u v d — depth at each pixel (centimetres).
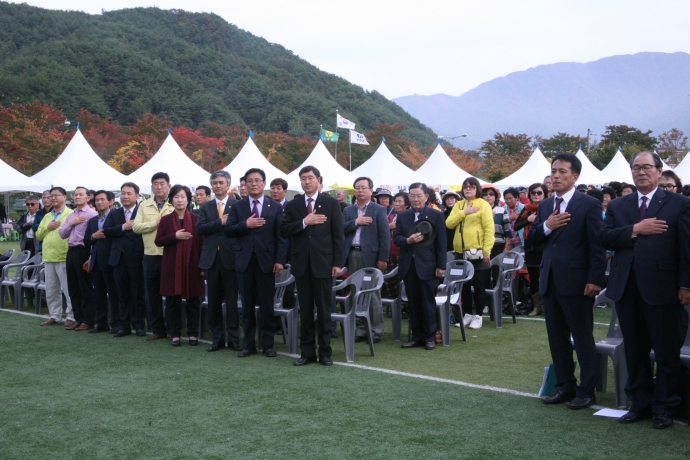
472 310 827
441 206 1062
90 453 367
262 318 632
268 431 399
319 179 606
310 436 389
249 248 621
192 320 693
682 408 409
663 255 391
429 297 658
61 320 830
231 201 676
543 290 458
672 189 691
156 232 702
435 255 661
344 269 750
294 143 5456
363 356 630
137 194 741
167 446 376
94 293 764
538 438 380
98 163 1789
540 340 691
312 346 593
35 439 392
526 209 808
